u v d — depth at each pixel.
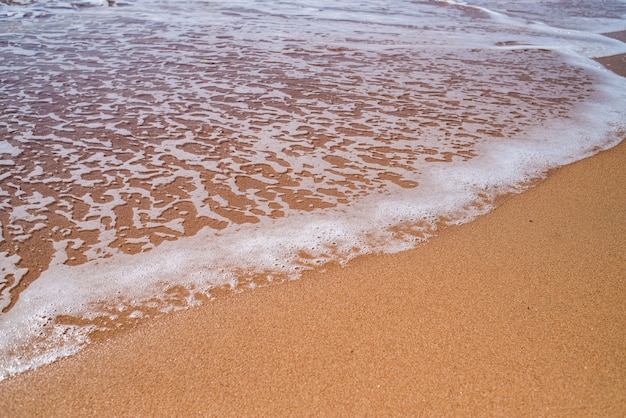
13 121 5.96
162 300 3.24
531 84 8.27
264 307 3.17
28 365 2.72
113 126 5.95
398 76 8.44
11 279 3.38
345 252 3.77
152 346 2.85
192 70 8.23
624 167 5.20
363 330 2.97
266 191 4.64
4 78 7.44
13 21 11.27
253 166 5.11
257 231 4.02
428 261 3.64
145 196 4.50
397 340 2.90
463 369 2.70
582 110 7.04
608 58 10.34
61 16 11.99
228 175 4.92
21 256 3.62
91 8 13.05
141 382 2.61
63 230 3.95
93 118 6.16
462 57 9.91
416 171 5.08
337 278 3.46
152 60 8.69
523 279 3.43
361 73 8.52
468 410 2.47
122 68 8.18
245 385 2.60
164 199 4.46
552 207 4.40
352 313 3.12
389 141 5.80
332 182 4.84
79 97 6.84
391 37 11.41
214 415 2.43
